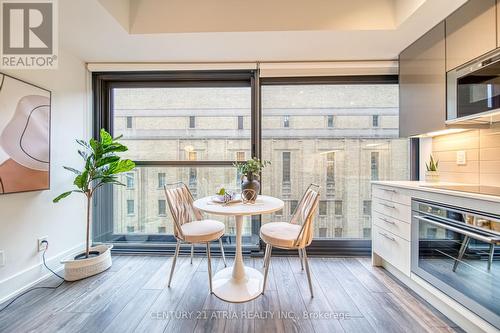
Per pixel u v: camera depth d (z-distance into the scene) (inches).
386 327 58.3
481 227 50.8
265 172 106.5
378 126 105.0
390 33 77.9
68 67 90.6
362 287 76.4
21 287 72.9
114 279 81.5
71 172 92.0
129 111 109.0
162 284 78.1
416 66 82.7
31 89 74.8
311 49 88.9
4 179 67.3
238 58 96.3
